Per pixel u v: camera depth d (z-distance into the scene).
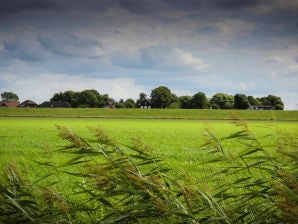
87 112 123.19
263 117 106.88
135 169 3.65
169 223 3.48
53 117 106.25
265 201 3.86
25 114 116.56
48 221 3.79
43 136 32.88
